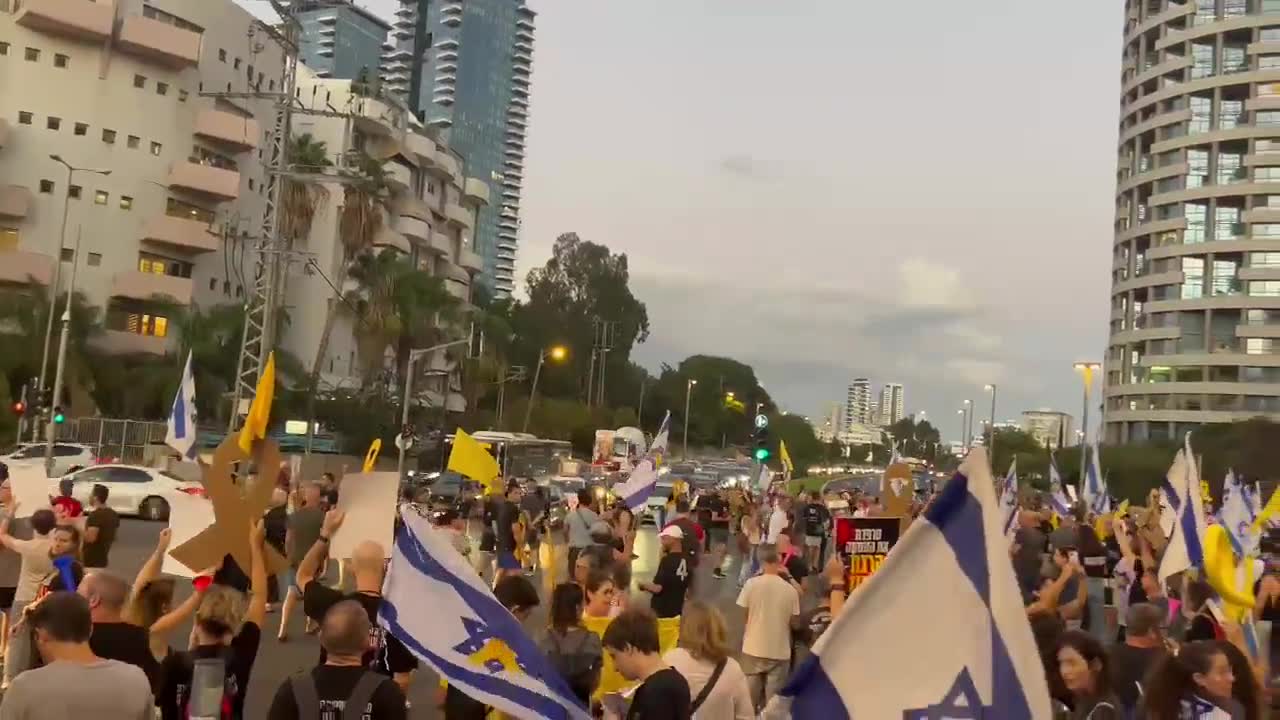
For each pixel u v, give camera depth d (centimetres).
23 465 1182
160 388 5619
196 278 6588
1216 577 788
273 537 1381
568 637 644
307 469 4019
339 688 450
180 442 1482
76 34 6050
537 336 10212
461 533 1705
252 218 7006
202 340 5825
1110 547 1747
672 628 912
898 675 384
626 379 10906
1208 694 560
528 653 564
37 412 4097
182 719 564
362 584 707
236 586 1093
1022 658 376
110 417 5466
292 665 1193
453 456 1797
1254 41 11081
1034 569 1260
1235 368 10875
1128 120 12206
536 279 10750
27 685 443
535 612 1475
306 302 7175
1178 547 1123
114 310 6150
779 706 390
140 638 555
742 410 6178
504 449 4822
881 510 1964
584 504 1720
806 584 1406
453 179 9100
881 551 1049
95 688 447
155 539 2650
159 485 3209
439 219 9088
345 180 3522
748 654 932
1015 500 2125
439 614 564
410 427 4269
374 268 6344
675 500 2842
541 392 10062
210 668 507
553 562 1159
